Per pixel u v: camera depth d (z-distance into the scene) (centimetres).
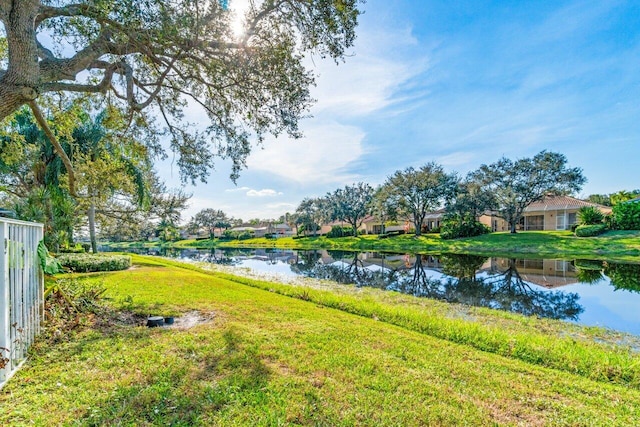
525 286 1164
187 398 268
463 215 3228
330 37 509
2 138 1025
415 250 2877
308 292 853
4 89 363
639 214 2306
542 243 2445
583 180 2772
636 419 264
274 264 2055
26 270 353
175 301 648
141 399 264
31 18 379
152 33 415
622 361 415
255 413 250
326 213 5012
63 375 306
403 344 431
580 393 313
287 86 541
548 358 427
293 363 350
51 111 725
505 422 254
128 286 806
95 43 455
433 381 322
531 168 2888
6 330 292
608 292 1057
